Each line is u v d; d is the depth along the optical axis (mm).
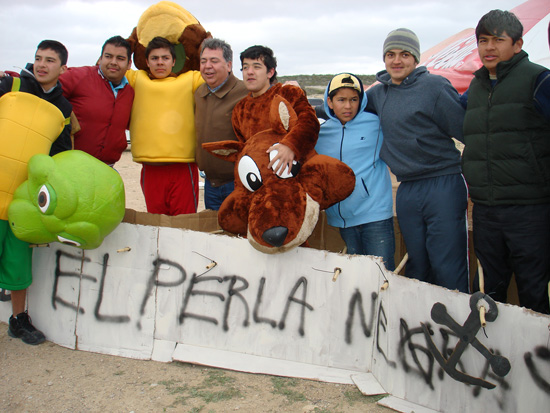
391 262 4195
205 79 4637
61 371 3932
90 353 4238
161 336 4168
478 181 3486
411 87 3865
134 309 4191
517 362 2775
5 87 3928
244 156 3762
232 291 3971
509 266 3727
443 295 3094
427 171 3826
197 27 5148
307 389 3588
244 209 3814
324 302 3754
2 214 3914
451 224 3791
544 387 2670
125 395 3564
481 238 3613
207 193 5234
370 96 4188
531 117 3248
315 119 3766
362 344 3684
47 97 4078
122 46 4637
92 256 4258
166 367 3969
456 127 3721
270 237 3355
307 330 3812
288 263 3811
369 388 3510
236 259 3938
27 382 3770
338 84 4023
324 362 3791
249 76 4145
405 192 3959
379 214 4102
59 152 4246
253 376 3789
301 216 3469
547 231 3359
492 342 2879
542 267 3422
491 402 2916
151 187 5223
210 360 3945
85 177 3717
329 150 4184
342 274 3686
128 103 4863
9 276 4203
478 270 3574
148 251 4141
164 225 4492
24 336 4371
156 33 5078
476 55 6379
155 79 4996
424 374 3250
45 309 4438
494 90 3350
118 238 4184
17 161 3840
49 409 3428
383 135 4051
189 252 4047
